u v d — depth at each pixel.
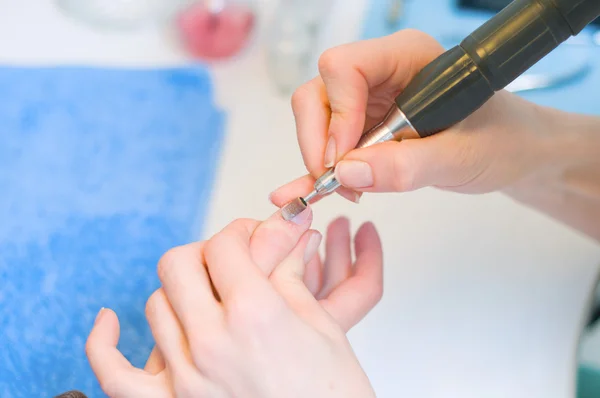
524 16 0.26
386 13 0.45
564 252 0.36
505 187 0.35
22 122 0.40
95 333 0.28
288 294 0.28
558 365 0.33
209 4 0.43
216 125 0.41
